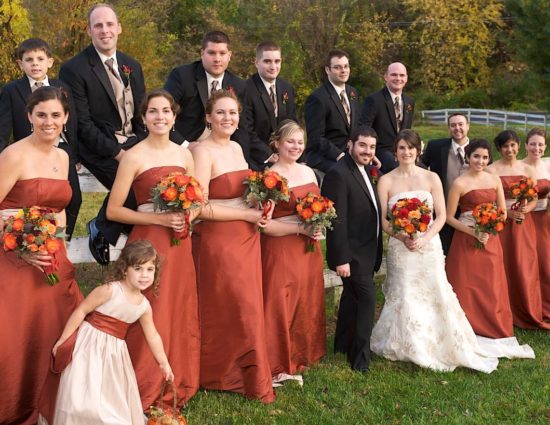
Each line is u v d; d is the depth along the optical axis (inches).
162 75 1332.4
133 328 199.0
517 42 989.2
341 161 243.6
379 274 332.5
